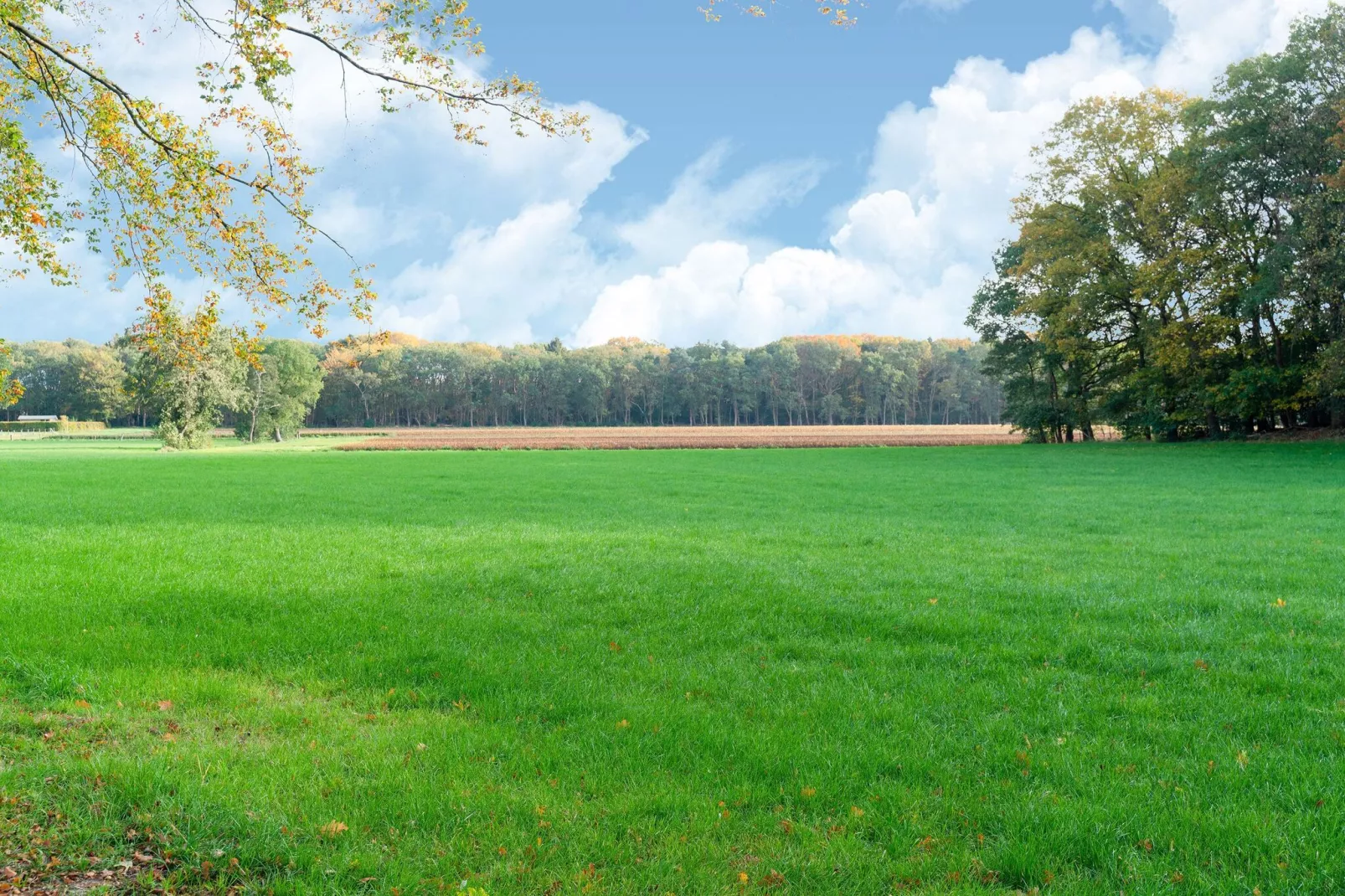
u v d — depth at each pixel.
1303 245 40.09
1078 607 10.20
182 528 18.62
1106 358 59.34
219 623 9.58
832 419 181.62
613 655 8.41
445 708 7.05
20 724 6.50
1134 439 59.06
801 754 5.85
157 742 6.20
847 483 31.50
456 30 8.00
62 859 4.52
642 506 24.06
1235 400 47.59
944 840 4.70
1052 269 52.78
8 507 23.47
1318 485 26.00
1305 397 46.22
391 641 8.84
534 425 177.62
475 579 12.16
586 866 4.43
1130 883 4.24
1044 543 15.64
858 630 9.30
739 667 8.01
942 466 41.44
